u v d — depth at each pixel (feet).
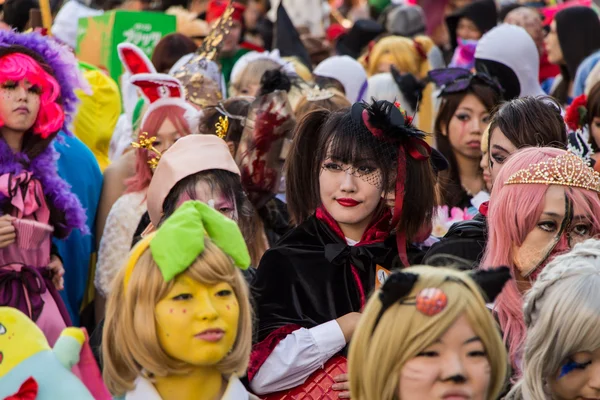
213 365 26.30
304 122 35.88
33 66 37.32
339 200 33.73
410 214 34.81
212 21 73.05
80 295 44.32
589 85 49.03
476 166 47.24
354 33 78.18
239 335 26.30
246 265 26.37
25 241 36.42
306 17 80.18
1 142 36.86
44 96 37.65
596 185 31.86
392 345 23.25
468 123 47.11
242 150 40.32
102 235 46.14
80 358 24.94
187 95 49.03
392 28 79.25
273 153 40.42
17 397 23.75
